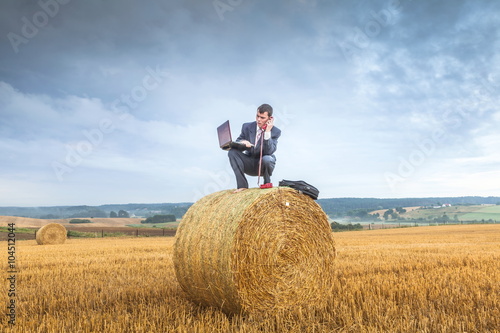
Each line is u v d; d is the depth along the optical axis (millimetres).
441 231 43812
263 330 5363
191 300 6777
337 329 5273
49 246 22547
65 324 5484
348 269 10227
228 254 5711
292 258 6254
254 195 6070
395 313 5773
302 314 5934
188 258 6469
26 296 7246
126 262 12797
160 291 7605
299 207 6375
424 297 6688
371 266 10734
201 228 6355
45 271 10477
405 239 27531
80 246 22047
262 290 5934
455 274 8969
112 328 5125
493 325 5348
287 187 6320
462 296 6719
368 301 6305
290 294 6188
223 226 5965
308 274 6402
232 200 6285
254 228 5898
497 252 15141
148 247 20219
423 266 10641
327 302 6523
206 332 5059
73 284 8547
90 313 6051
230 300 5852
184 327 5137
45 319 5738
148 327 5301
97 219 71875
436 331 5070
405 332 5012
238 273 5723
